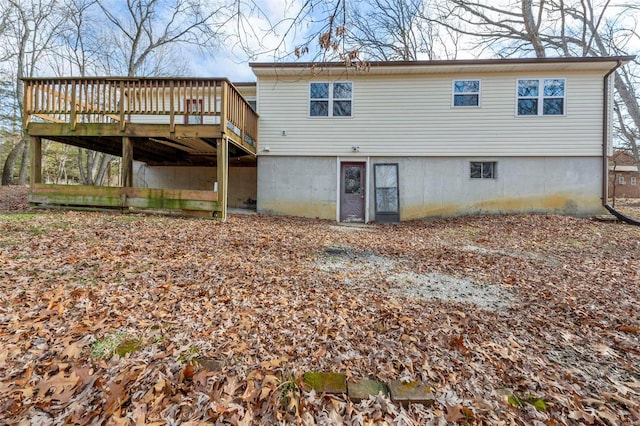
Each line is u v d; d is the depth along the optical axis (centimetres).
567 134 957
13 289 301
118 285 330
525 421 177
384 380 207
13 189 1258
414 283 403
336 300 332
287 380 202
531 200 978
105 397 179
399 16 1153
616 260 527
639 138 1512
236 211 1048
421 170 1010
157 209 805
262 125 1029
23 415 165
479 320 298
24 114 740
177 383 193
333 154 1023
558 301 348
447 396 193
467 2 1377
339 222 994
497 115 977
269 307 306
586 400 194
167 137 739
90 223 607
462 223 901
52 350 218
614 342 264
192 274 378
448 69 963
